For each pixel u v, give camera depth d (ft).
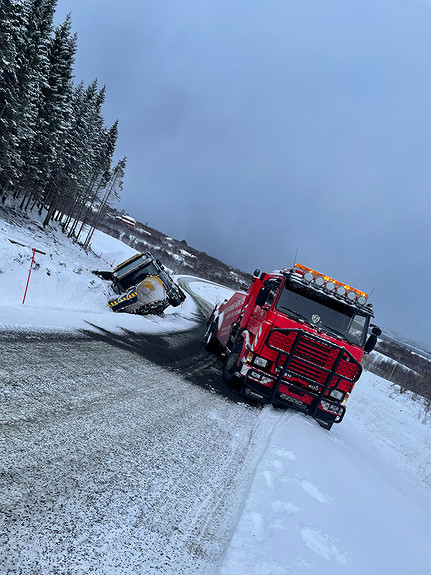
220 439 15.89
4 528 6.98
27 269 32.50
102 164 171.73
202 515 10.03
